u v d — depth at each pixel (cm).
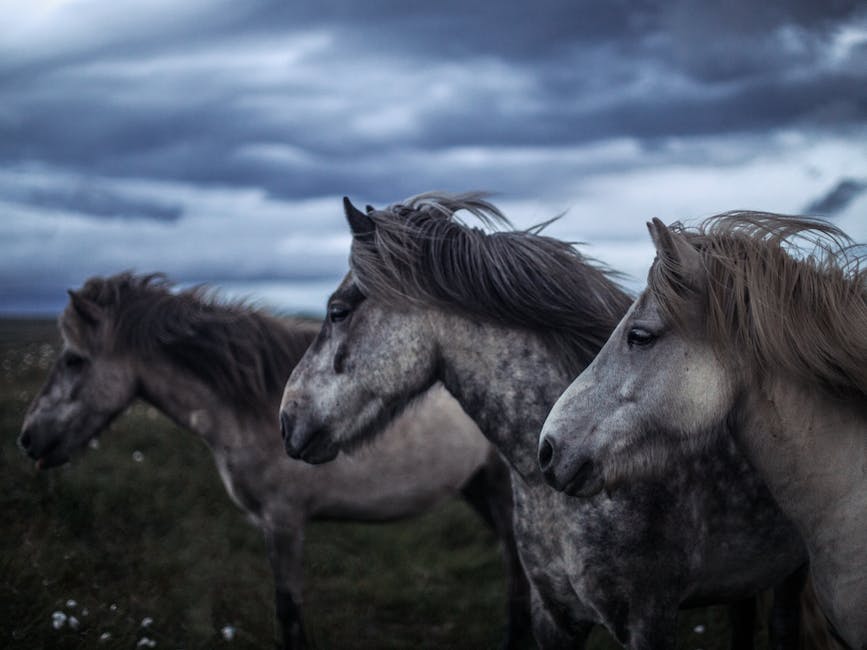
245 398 410
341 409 257
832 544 190
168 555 498
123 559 479
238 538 560
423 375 255
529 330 248
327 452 262
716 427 190
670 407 188
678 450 194
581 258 265
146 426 779
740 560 256
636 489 231
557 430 196
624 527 232
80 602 392
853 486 187
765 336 182
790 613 295
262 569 518
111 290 434
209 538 535
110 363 427
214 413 416
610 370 196
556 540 246
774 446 192
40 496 544
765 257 190
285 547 408
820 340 182
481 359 251
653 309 192
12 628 341
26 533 476
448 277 248
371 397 255
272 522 409
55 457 432
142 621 390
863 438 188
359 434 258
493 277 246
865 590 185
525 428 247
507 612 452
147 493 594
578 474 193
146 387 431
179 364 423
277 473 407
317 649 421
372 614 478
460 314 250
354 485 416
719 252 191
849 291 191
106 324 427
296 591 407
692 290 186
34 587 385
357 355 255
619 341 197
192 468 670
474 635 447
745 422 194
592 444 192
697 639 407
